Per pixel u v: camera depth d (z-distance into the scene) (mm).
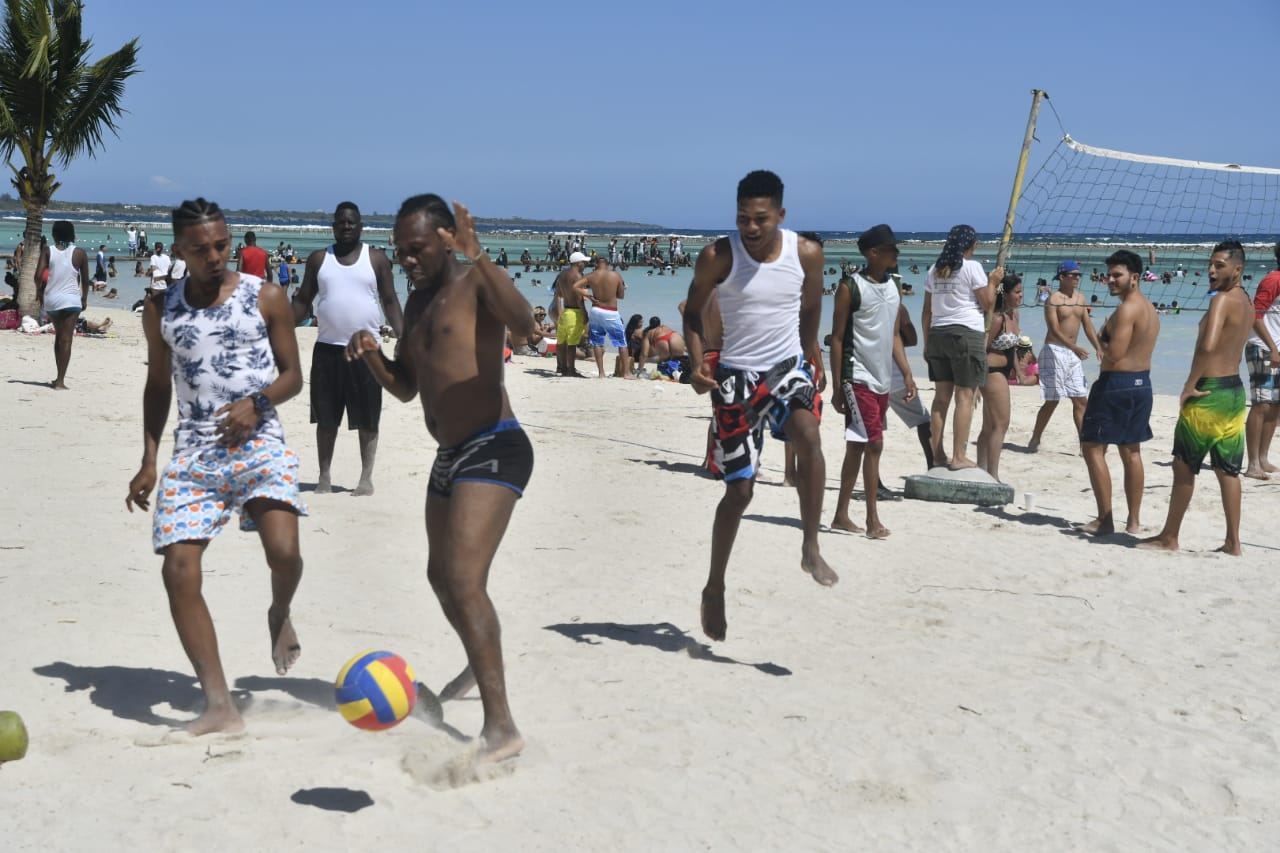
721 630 5023
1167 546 7383
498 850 3230
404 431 11211
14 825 3236
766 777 3791
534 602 5777
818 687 4684
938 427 9430
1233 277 7148
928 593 6207
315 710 4207
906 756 4008
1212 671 5043
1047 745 4156
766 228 4766
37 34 18062
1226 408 7141
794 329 4918
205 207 3980
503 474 3775
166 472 4027
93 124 19094
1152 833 3521
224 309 4031
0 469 8133
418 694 3930
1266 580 6684
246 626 5125
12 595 5285
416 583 5934
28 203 18688
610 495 8594
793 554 6992
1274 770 3992
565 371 17359
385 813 3410
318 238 108938
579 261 17094
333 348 7922
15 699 4145
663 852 3266
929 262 62719
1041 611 5930
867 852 3328
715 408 4949
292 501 4031
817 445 4895
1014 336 9945
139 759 3707
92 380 13336
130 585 5578
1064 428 13484
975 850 3373
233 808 3391
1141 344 7609
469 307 3805
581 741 4023
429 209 3834
